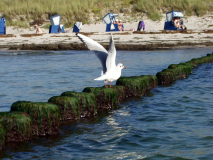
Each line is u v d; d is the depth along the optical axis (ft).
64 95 32.24
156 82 46.16
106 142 25.02
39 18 144.66
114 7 144.56
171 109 34.06
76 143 24.93
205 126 28.12
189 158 21.61
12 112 25.73
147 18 134.51
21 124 24.91
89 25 132.57
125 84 39.91
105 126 28.94
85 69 61.36
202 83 47.55
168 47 97.04
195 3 137.49
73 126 28.99
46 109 26.71
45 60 76.33
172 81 49.42
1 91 42.29
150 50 93.09
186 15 133.80
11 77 53.31
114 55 26.55
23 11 149.38
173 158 21.66
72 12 142.92
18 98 38.34
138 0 146.10
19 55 87.25
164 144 24.22
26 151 23.32
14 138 24.84
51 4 153.48
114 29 122.42
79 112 31.22
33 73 57.21
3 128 23.98
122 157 22.04
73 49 100.48
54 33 122.72
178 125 28.60
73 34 118.01
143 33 114.52
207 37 106.63
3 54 89.40
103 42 100.58
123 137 25.93
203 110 33.27
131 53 87.51
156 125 28.78
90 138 25.96
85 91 35.09
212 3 138.41
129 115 32.32
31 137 25.80
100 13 140.77
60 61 74.23
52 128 26.89
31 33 130.31
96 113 32.96
